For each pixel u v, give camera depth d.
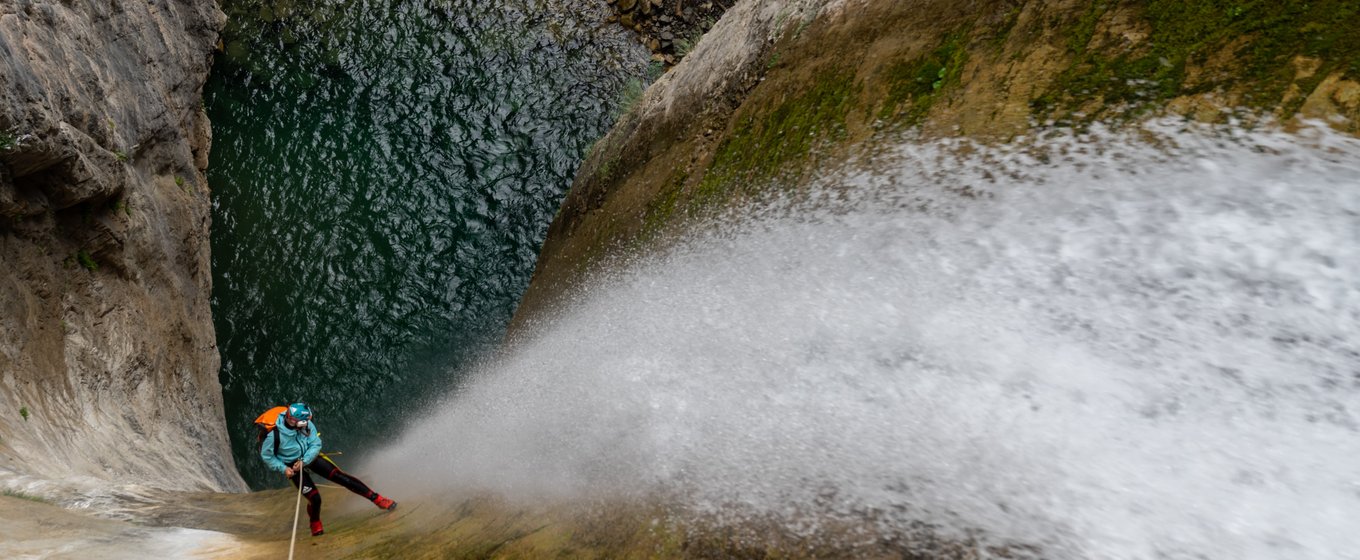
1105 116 6.30
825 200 7.95
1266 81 5.61
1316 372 4.14
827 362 6.00
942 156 7.18
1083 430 4.46
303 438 6.61
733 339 7.07
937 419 4.99
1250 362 4.36
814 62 9.28
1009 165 6.57
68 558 5.36
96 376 10.48
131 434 10.43
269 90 17.91
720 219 9.20
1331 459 3.78
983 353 5.28
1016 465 4.40
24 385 9.04
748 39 10.40
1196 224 5.18
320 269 15.33
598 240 11.71
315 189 16.44
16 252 9.73
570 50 19.19
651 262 9.80
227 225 15.62
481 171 17.05
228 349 14.23
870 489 4.54
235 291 14.85
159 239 12.95
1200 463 4.02
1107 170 5.94
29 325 9.60
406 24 19.33
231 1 19.02
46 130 9.70
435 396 14.11
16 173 9.58
